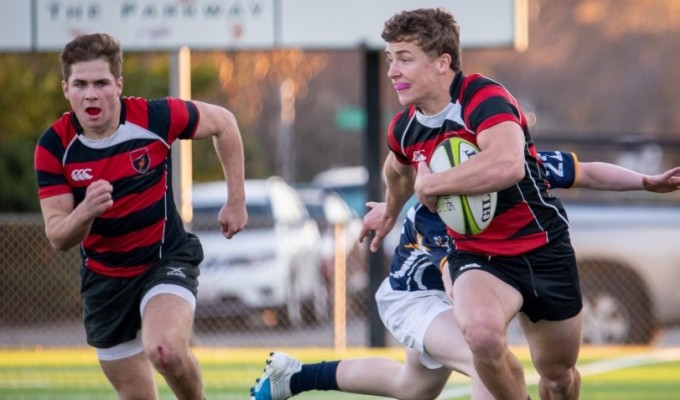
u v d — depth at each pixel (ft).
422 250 65.82
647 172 166.81
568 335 63.00
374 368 69.56
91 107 62.18
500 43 126.11
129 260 65.26
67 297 153.28
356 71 348.79
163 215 65.82
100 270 65.77
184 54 131.95
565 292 61.62
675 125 354.74
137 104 64.90
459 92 59.62
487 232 60.70
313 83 345.72
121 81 63.93
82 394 98.37
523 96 364.38
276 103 303.68
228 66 253.65
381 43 127.85
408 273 66.18
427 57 59.11
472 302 58.08
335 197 188.44
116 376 67.72
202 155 214.48
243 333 147.54
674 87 358.02
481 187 57.41
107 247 65.10
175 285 64.54
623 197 151.33
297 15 128.77
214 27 129.80
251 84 277.64
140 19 130.52
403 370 68.59
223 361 120.06
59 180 64.08
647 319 137.39
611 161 168.35
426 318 64.59
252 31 129.49
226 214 69.36
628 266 137.69
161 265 65.82
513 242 60.49
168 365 61.36
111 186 60.13
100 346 67.21
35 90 188.75
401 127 62.13
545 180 62.64
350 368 70.38
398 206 70.13
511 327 144.25
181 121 65.98
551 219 61.16
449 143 59.36
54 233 61.16
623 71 363.15
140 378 67.67
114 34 130.72
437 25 59.11
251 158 245.45
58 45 131.54
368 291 132.87
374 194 128.47
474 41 126.41
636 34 364.38
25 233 153.58
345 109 289.33
